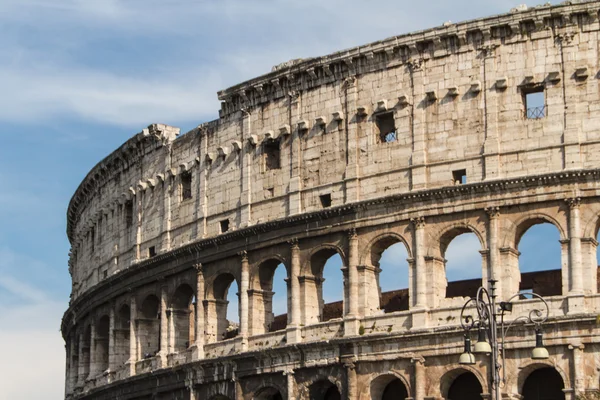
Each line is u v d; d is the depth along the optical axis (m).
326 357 122.94
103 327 163.25
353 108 126.94
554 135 115.56
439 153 120.75
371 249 123.25
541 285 122.62
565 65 116.25
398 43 124.00
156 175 150.50
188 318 145.00
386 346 118.75
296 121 131.62
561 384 113.75
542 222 115.38
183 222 144.25
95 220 168.75
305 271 127.94
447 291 127.00
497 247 115.62
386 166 123.56
